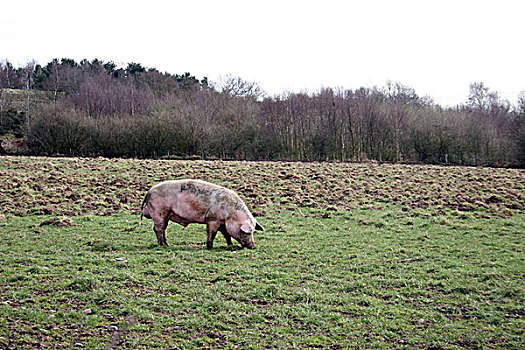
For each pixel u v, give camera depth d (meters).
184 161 39.94
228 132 58.38
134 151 53.81
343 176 32.97
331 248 14.80
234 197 14.59
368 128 61.53
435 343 7.98
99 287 9.94
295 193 26.25
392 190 28.03
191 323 8.38
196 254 13.45
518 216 20.95
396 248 14.91
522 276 11.84
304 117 63.09
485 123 59.47
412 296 10.34
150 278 10.91
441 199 25.30
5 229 16.44
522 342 8.02
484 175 35.06
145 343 7.55
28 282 10.17
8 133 64.38
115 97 71.62
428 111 63.50
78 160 37.50
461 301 10.04
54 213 19.69
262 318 8.76
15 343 7.25
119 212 20.69
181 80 111.25
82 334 7.75
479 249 14.81
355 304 9.73
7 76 101.88
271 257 13.49
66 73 101.50
